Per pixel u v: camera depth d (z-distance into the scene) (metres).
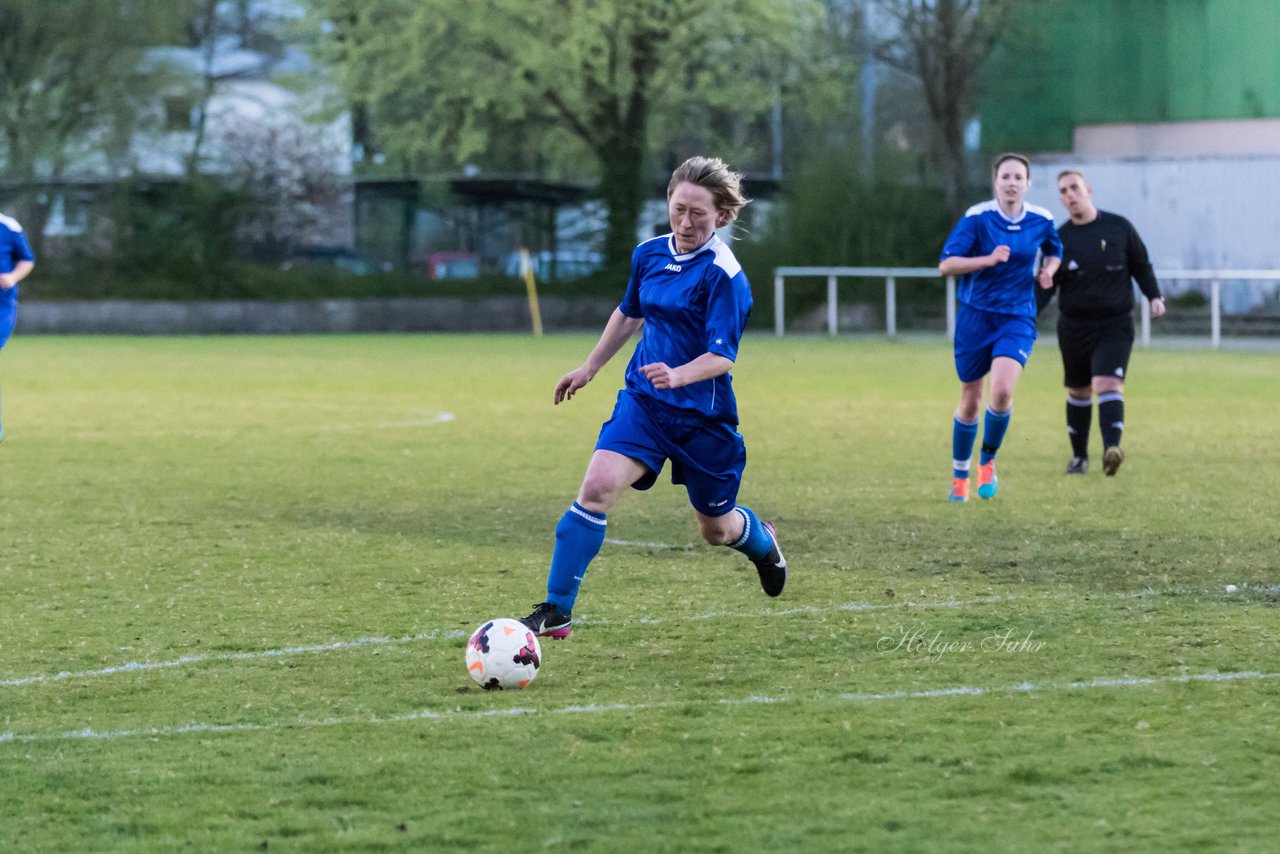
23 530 33.22
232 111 144.88
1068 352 41.59
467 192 144.38
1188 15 129.75
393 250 145.88
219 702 19.03
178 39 141.50
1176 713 18.05
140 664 21.02
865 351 104.94
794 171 142.88
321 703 18.95
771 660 21.00
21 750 17.05
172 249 141.12
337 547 31.09
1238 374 81.06
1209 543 30.67
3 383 77.25
